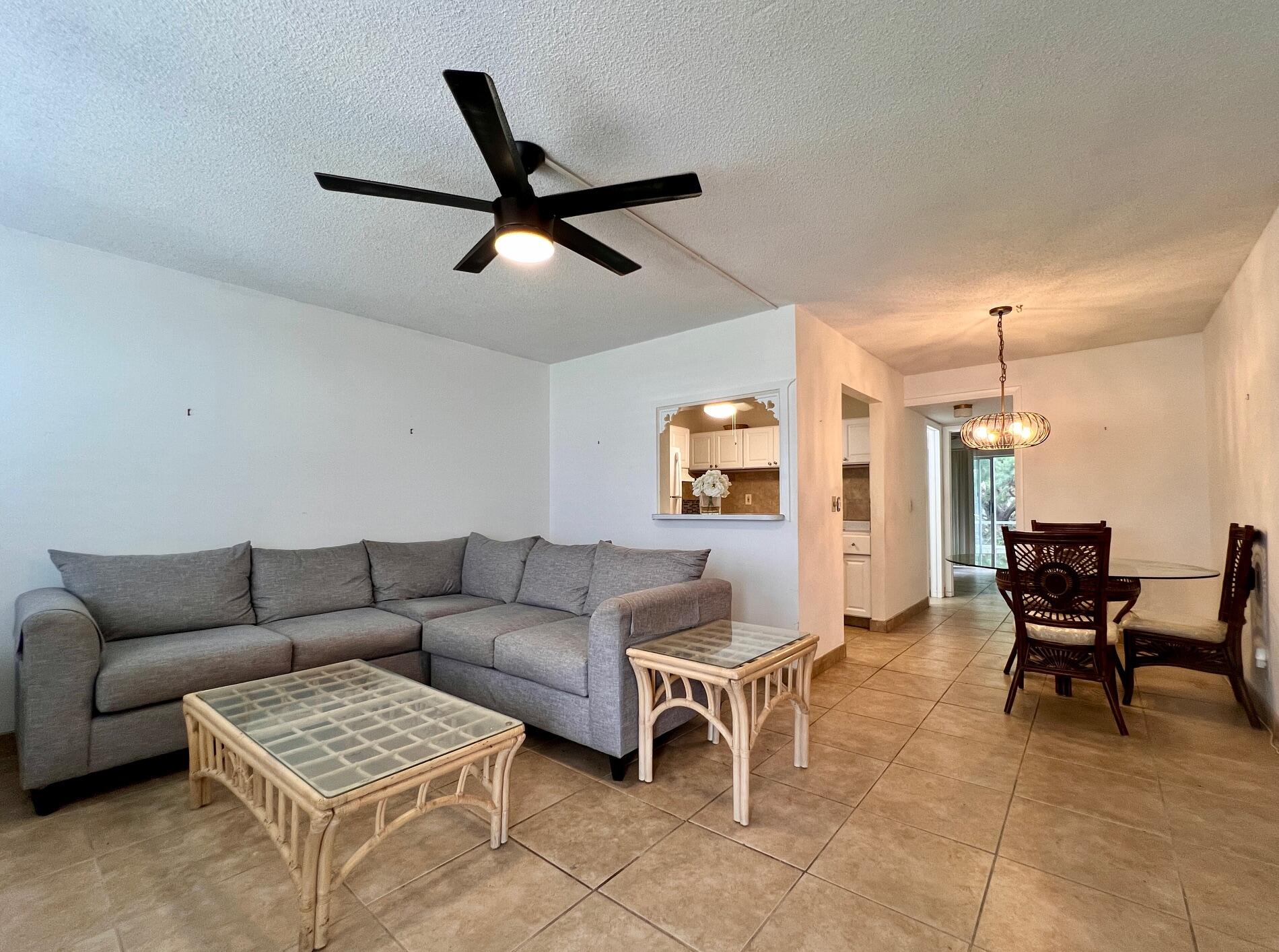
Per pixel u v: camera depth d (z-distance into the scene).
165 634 2.60
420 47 1.49
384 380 3.81
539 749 2.57
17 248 2.51
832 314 3.63
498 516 4.48
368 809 2.04
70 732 2.00
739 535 3.68
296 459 3.38
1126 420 4.28
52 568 2.57
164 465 2.90
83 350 2.67
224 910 1.52
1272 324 2.48
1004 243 2.61
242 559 2.96
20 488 2.51
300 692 2.06
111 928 1.45
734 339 3.73
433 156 1.98
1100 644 2.72
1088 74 1.58
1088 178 2.08
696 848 1.78
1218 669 2.82
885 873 1.65
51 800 2.00
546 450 4.89
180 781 2.23
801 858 1.73
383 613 3.18
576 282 3.11
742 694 1.93
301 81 1.62
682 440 4.70
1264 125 1.79
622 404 4.39
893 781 2.22
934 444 6.79
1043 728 2.74
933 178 2.09
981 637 4.65
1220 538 3.70
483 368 4.41
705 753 2.51
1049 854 1.75
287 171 2.07
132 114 1.75
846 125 1.80
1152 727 2.74
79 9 1.36
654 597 2.46
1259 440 2.77
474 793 2.15
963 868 1.68
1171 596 4.10
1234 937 1.40
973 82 1.62
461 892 1.58
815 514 3.64
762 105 1.71
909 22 1.41
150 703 2.17
